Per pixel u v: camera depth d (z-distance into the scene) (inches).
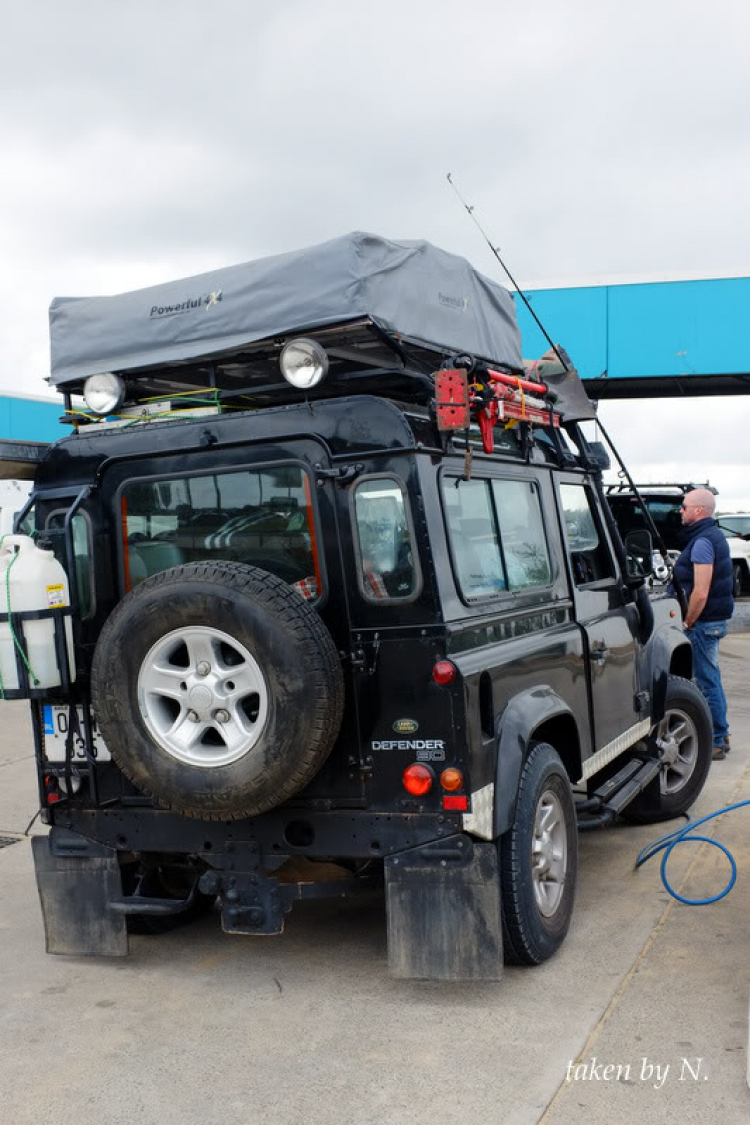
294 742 137.6
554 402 190.1
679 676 253.9
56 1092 129.2
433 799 143.3
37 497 171.5
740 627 641.6
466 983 155.6
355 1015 147.3
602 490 223.1
